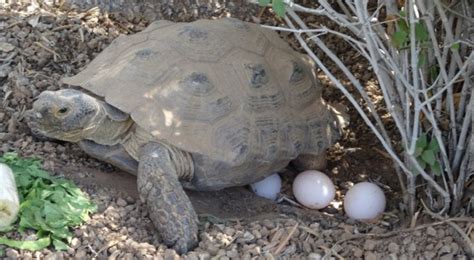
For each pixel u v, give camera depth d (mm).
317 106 1300
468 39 1189
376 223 1248
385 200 1270
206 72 1226
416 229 1194
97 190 1206
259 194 1301
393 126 1411
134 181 1257
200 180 1216
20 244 1096
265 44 1300
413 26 1108
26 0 1508
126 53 1262
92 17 1502
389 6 1166
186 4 1570
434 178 1242
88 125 1193
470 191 1229
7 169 1118
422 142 1186
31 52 1400
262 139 1218
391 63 1150
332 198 1275
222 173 1208
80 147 1263
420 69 1157
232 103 1218
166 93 1202
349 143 1407
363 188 1250
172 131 1181
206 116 1200
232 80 1233
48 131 1189
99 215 1162
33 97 1332
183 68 1225
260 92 1241
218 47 1256
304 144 1261
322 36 1544
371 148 1397
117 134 1221
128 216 1178
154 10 1554
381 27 1185
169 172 1174
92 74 1253
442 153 1194
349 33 1526
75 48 1440
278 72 1283
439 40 1242
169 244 1146
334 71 1499
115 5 1539
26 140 1280
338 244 1181
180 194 1162
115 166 1265
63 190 1164
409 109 1194
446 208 1225
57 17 1474
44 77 1364
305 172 1287
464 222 1192
